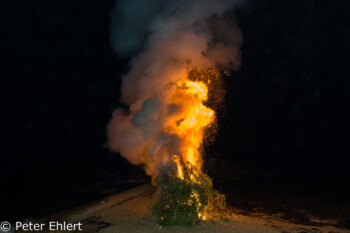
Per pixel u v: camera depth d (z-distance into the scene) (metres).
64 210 7.76
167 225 6.08
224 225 6.21
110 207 7.60
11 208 8.17
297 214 8.05
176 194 6.20
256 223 6.58
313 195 10.49
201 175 6.55
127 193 9.18
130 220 6.52
